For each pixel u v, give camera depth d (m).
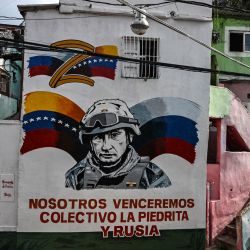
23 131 11.38
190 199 12.20
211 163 14.20
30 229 11.32
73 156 11.55
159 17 12.11
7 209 11.33
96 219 11.63
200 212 12.25
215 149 14.60
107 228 11.68
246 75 9.88
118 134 11.80
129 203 11.82
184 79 12.24
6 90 17.30
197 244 12.20
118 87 11.83
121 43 11.86
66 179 11.50
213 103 13.87
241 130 14.72
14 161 11.38
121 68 11.84
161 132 12.06
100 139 11.70
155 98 12.05
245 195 14.66
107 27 11.79
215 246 13.24
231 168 14.30
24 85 11.41
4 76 17.11
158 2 12.15
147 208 11.91
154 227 11.95
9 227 11.29
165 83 12.12
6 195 11.33
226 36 21.70
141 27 9.37
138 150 11.91
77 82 11.62
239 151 15.14
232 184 14.28
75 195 11.53
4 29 15.68
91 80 11.70
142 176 11.91
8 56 14.72
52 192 11.43
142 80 11.98
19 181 11.30
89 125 11.66
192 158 12.24
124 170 11.81
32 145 11.40
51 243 11.41
